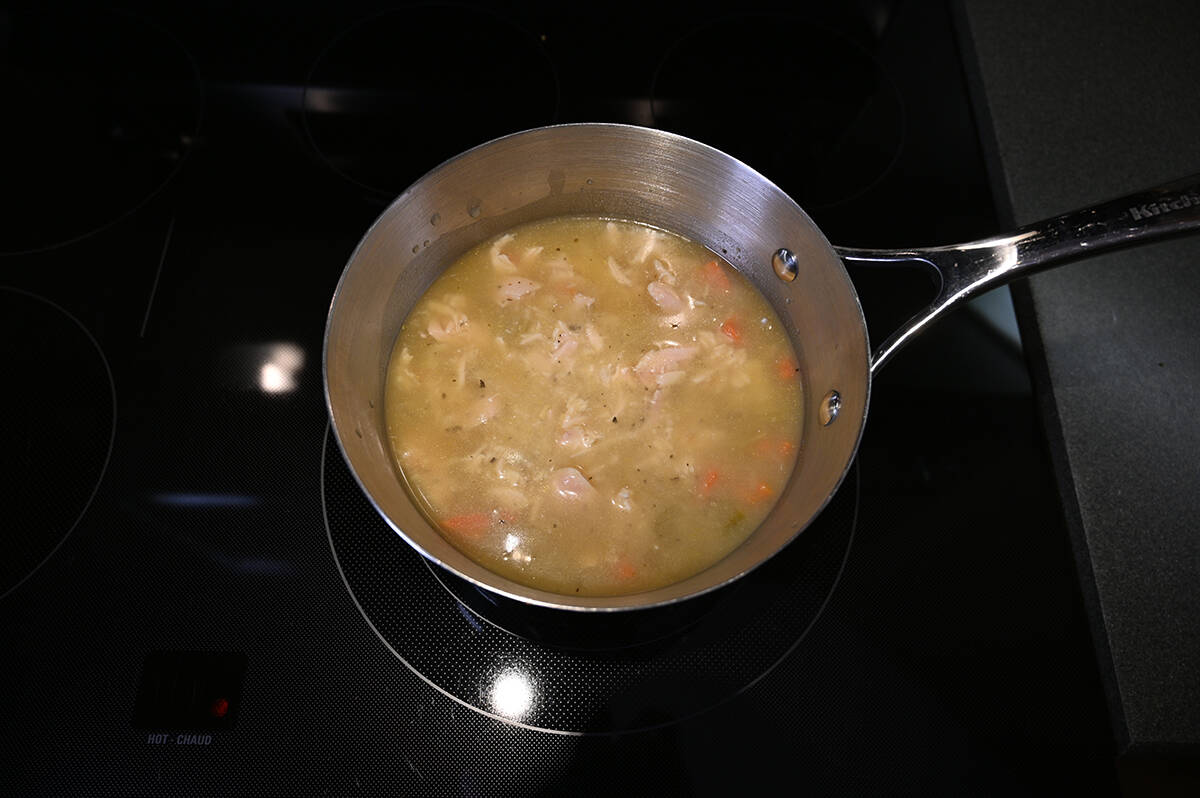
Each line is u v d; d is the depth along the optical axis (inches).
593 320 16.3
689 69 19.2
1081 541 15.1
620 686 13.8
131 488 14.9
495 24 19.5
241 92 18.4
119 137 17.8
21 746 13.0
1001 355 16.8
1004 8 20.1
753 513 14.7
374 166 17.8
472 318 16.3
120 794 12.7
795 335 16.0
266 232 17.1
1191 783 13.6
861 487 15.6
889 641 14.3
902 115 18.9
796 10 20.1
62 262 16.6
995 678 14.1
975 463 15.9
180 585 14.2
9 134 17.7
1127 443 15.8
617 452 15.2
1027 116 18.8
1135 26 20.0
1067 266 17.4
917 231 17.6
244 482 15.0
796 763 13.4
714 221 16.3
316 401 15.7
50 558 14.3
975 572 14.9
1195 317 17.0
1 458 14.9
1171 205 13.8
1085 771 13.6
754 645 14.2
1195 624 14.4
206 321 16.3
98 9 19.2
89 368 15.7
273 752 13.1
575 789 13.0
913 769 13.4
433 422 15.3
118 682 13.5
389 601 14.2
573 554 14.3
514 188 15.9
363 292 14.3
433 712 13.5
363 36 19.2
